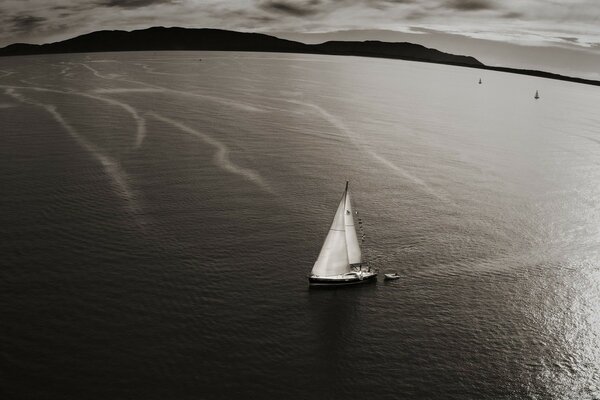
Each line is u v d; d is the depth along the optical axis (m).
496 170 104.12
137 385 42.50
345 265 58.62
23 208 74.25
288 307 53.97
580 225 78.06
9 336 47.41
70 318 50.31
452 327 52.53
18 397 40.72
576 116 177.12
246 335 49.28
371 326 51.84
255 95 183.38
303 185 88.81
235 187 85.69
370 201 83.50
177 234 67.75
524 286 60.69
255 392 42.72
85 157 98.75
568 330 53.19
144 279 57.34
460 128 144.12
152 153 103.00
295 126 134.38
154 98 168.12
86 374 43.34
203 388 42.66
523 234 74.06
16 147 104.38
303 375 44.91
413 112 167.38
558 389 45.44
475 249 68.75
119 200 78.19
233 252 63.97
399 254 66.31
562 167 108.62
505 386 45.34
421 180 95.38
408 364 47.06
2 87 186.25
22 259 60.56
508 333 52.19
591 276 63.41
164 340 47.88
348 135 127.56
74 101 157.88
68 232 67.44
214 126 129.38
